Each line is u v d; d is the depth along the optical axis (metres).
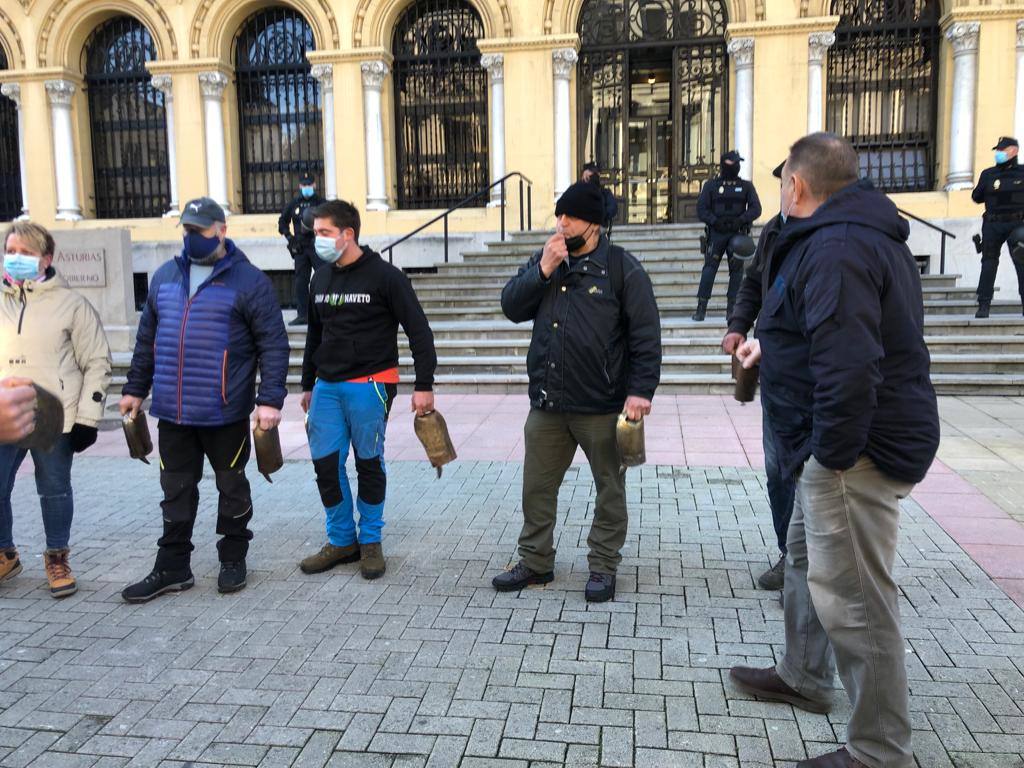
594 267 3.57
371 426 3.95
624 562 4.13
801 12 13.33
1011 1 12.67
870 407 2.18
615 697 2.90
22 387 1.49
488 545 4.43
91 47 15.75
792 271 2.47
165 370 3.77
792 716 2.77
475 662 3.17
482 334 9.97
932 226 12.00
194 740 2.70
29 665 3.22
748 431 6.92
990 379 8.27
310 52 14.41
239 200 15.58
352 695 2.95
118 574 4.18
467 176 15.02
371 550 4.04
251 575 4.09
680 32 14.18
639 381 3.51
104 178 16.00
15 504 5.35
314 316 4.10
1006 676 2.96
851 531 2.33
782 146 13.50
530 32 14.07
